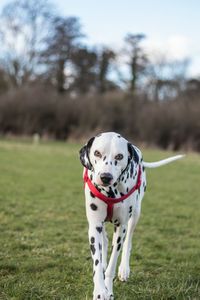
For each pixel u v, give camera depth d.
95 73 50.31
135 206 4.77
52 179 13.27
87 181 4.44
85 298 4.52
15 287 4.74
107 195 4.30
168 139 31.27
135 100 34.50
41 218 8.31
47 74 48.38
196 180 14.54
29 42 46.91
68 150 23.61
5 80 46.84
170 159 5.95
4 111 34.47
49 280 5.04
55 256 5.95
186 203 10.55
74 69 49.91
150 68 47.03
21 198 10.18
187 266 5.73
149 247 6.67
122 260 5.21
